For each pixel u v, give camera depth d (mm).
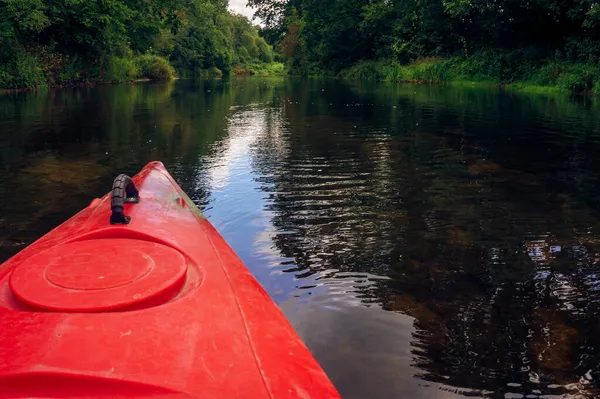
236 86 28750
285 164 6113
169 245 2008
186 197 3062
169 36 50375
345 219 4023
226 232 3734
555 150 6883
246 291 1768
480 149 7008
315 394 1251
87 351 1187
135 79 34531
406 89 21641
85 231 2039
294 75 54031
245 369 1261
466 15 24453
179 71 54000
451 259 3240
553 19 20953
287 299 2688
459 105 13711
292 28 51438
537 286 2852
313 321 2465
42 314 1312
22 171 5742
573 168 5809
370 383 1998
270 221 3973
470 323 2453
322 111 12641
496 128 9031
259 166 6012
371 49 37094
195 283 1683
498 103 14133
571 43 19594
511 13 21750
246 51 95812
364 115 11539
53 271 1551
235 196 4676
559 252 3352
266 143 7688
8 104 14297
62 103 14859
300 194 4750
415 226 3861
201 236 2279
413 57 31375
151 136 8477
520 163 6086
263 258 3244
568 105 13227
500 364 2123
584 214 4141
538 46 22156
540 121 9930
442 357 2172
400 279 2947
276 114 12070
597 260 3203
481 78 24078
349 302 2654
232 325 1468
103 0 24578
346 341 2283
